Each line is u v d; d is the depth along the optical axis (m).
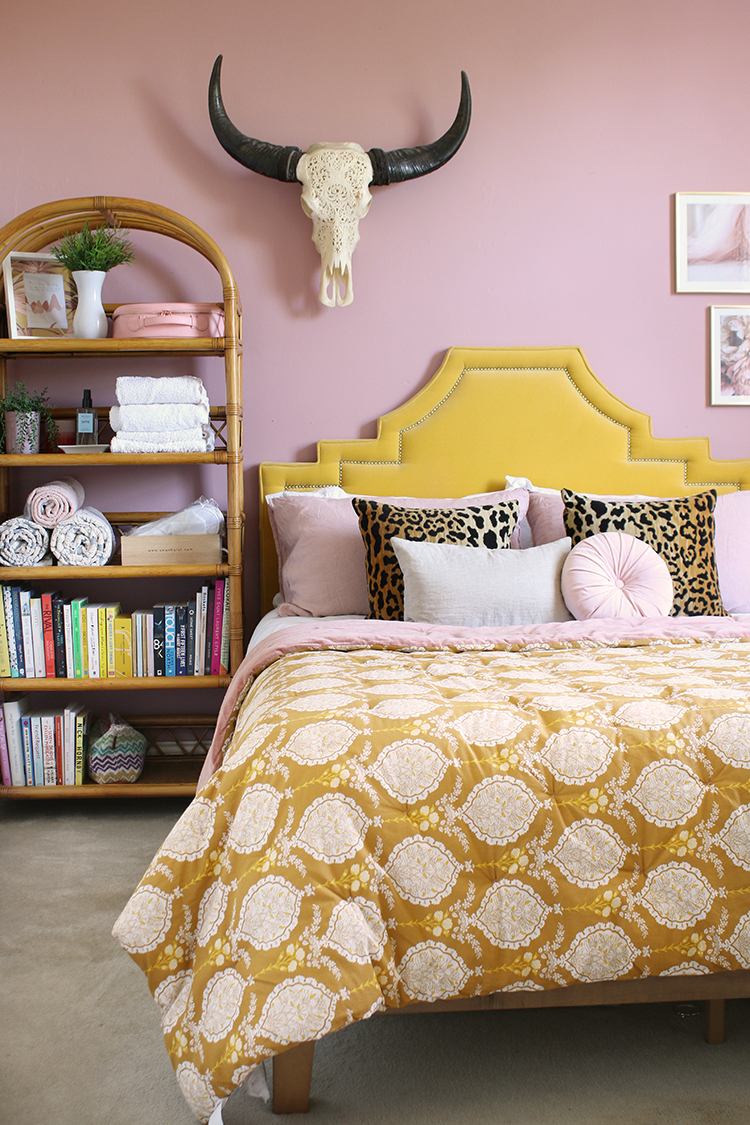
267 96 3.04
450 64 3.08
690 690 1.49
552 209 3.14
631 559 2.38
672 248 3.19
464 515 2.55
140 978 1.74
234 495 2.70
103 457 2.64
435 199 3.11
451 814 1.27
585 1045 1.53
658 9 3.14
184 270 3.04
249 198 3.04
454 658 1.88
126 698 3.07
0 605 2.69
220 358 3.05
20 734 2.71
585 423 3.14
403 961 1.23
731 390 3.22
